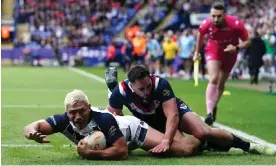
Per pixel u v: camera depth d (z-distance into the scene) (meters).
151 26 90.44
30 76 55.56
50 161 14.64
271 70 61.69
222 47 24.06
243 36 23.77
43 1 95.81
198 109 29.16
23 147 16.89
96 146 14.62
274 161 14.94
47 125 14.66
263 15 83.38
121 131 15.07
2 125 21.77
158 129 16.25
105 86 43.97
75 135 14.93
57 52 82.12
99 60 82.44
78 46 82.62
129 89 15.59
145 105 15.64
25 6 93.19
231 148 17.03
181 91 41.12
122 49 73.56
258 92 41.38
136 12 95.06
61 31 86.00
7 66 78.12
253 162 14.75
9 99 32.62
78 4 95.88
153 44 62.62
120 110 15.95
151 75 15.61
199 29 24.36
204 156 15.62
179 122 15.95
